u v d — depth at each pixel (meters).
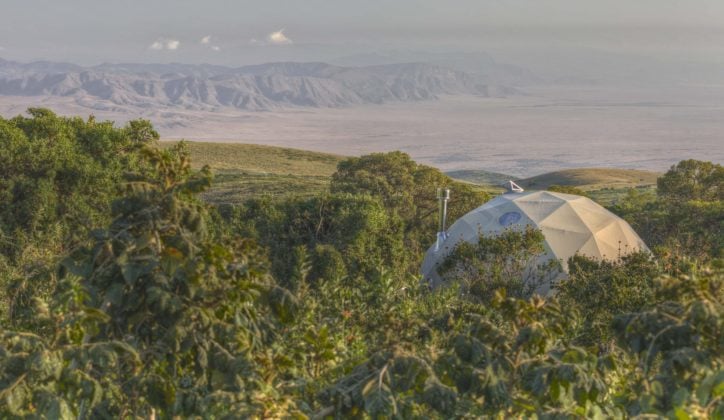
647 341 4.67
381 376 4.52
